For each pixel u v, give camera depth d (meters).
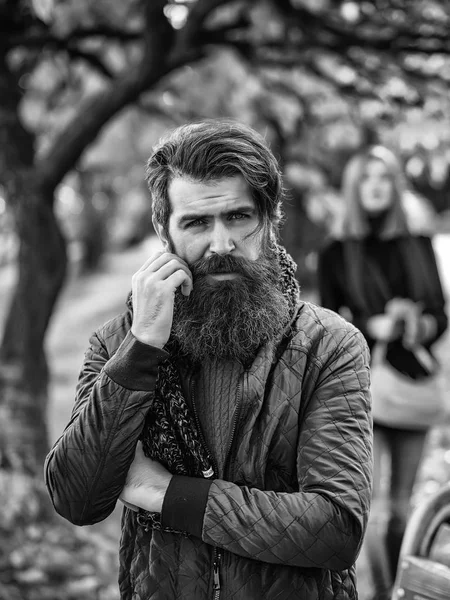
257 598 1.92
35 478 4.89
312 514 1.88
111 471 1.92
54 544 4.69
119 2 5.12
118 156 6.31
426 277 4.45
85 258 16.44
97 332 2.14
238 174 1.92
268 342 1.97
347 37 5.02
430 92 5.17
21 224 5.07
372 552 4.29
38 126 6.05
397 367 4.38
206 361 2.00
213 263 1.93
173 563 1.96
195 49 4.78
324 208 5.80
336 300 4.59
